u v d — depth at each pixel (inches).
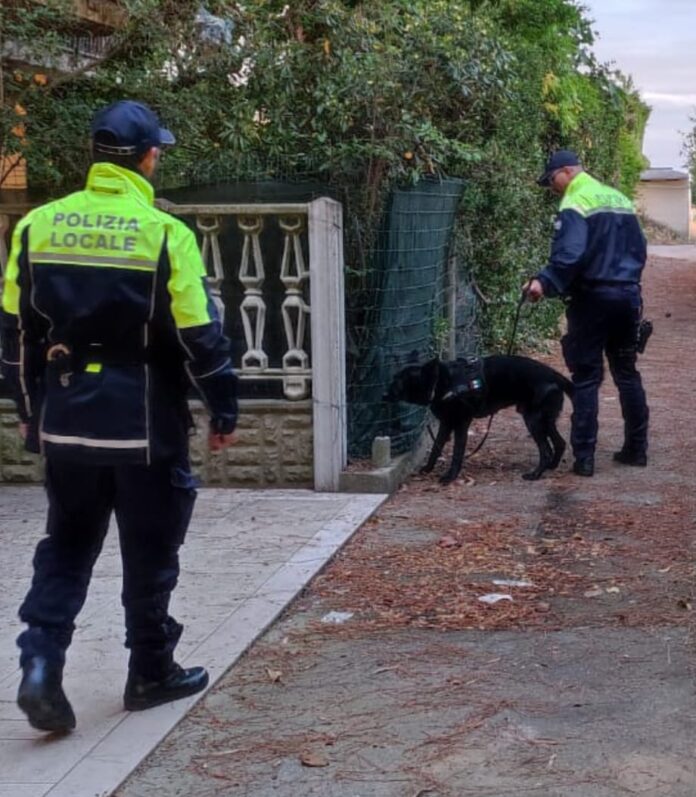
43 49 283.9
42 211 145.2
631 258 291.7
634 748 147.8
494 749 148.3
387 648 183.5
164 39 297.7
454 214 363.9
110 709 159.8
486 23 362.6
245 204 273.4
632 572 219.9
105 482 148.9
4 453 289.1
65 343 144.1
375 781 140.6
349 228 286.5
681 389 441.7
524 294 293.9
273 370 278.1
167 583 155.3
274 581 212.1
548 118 519.5
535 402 292.0
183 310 141.9
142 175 147.6
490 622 194.1
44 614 149.4
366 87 293.6
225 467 281.9
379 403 293.3
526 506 268.5
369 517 257.6
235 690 168.1
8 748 148.6
